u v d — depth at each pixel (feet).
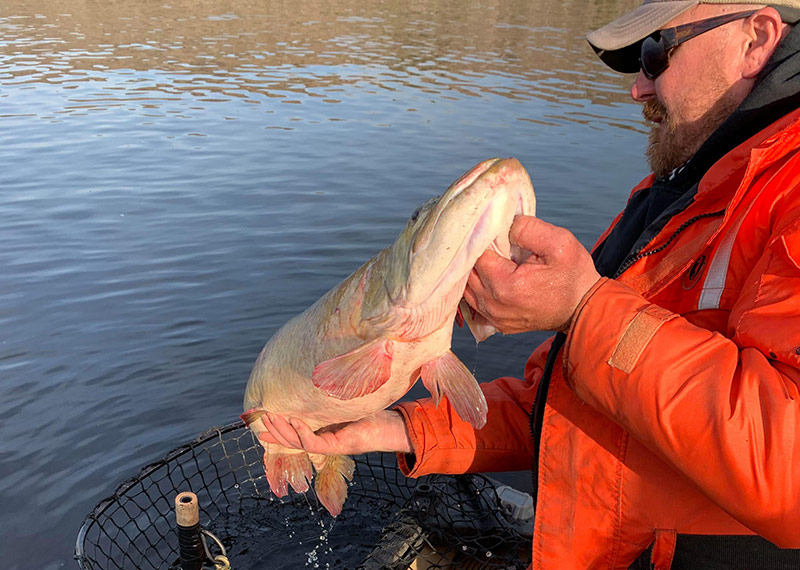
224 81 19.12
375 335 2.58
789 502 1.62
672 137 2.51
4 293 7.30
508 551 3.54
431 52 23.73
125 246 8.55
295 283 7.58
